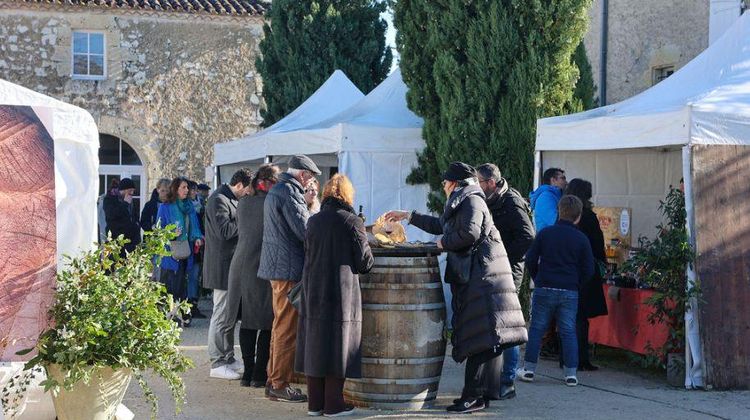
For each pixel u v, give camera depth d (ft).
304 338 21.34
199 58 69.00
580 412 21.98
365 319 21.79
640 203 32.76
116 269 19.48
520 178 34.42
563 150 30.22
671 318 25.23
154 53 67.97
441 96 35.19
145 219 38.11
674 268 24.84
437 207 35.12
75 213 20.01
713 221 24.56
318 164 42.78
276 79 59.41
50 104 19.70
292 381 25.25
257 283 23.99
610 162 32.65
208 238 26.04
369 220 34.65
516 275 23.66
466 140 34.71
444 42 35.24
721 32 39.75
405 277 21.74
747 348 24.90
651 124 25.21
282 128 41.29
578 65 42.16
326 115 42.75
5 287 18.44
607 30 47.29
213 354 25.86
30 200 18.81
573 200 25.13
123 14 67.15
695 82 28.02
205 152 69.21
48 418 19.54
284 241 22.59
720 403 22.98
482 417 21.39
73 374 17.88
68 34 66.03
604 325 28.55
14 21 64.95
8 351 18.37
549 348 29.35
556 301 25.00
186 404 22.76
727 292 24.71
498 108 34.86
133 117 67.51
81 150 20.11
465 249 21.29
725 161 24.58
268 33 59.98
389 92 39.09
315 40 58.59
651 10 44.57
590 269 25.12
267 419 21.27
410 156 35.29
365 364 21.86
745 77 26.96
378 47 60.70
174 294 35.42
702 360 24.52
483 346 21.07
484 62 34.55
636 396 23.84
